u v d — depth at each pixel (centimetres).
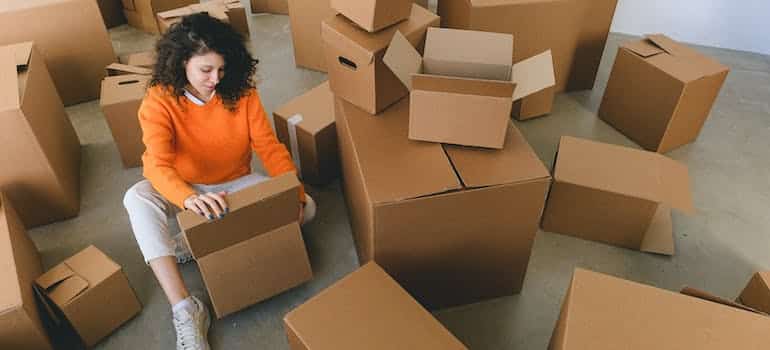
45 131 178
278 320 158
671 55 204
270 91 244
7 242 140
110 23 291
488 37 141
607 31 228
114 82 201
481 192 129
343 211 190
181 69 135
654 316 103
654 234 178
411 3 147
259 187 135
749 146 218
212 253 140
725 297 164
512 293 164
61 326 153
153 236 146
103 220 187
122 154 202
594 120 231
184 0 282
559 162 173
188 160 155
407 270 143
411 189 127
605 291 106
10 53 181
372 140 141
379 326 112
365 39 140
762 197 196
